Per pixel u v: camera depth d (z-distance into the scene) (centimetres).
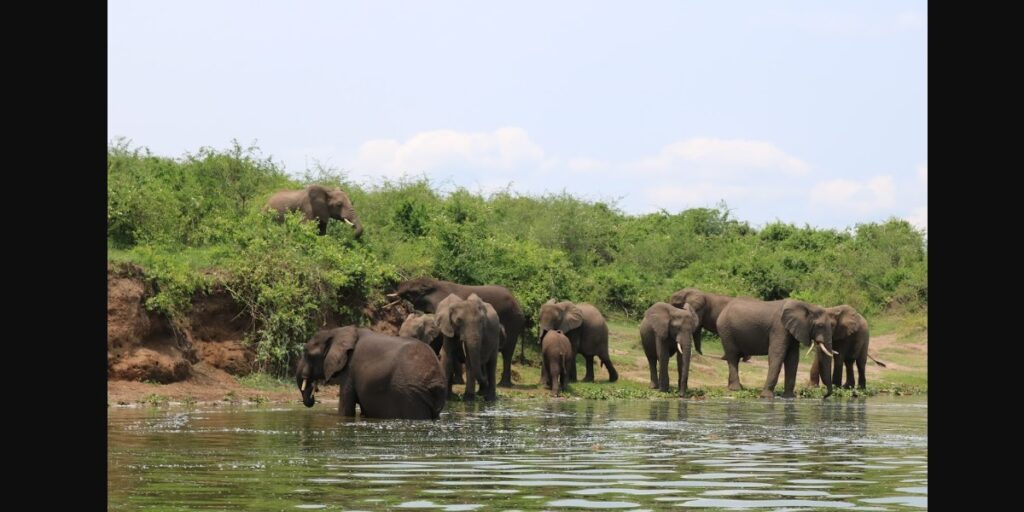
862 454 1328
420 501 928
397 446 1361
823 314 2948
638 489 1008
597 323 2972
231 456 1238
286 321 2420
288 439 1432
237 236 2575
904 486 1041
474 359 2412
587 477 1085
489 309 2528
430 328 2450
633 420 1873
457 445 1379
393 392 1775
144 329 2195
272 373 2416
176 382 2197
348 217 2900
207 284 2386
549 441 1446
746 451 1355
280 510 880
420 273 2925
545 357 2764
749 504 930
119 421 1653
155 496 950
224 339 2411
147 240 2552
